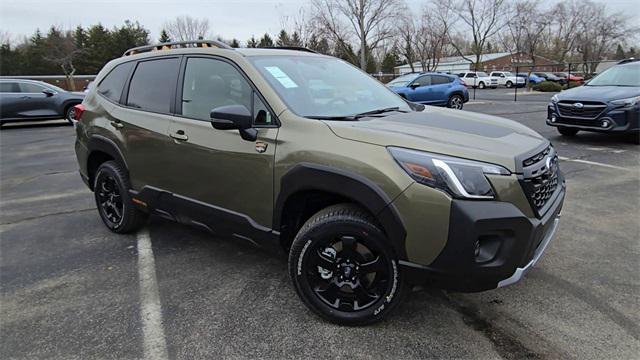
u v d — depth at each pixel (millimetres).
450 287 2324
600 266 3348
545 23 53031
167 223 4500
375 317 2551
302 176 2570
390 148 2367
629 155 7082
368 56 45688
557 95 8703
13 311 2914
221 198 3086
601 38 54906
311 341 2516
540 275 3221
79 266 3561
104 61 54906
